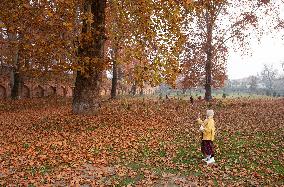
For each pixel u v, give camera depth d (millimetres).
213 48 37375
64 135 15930
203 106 30422
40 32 19812
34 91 46031
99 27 19984
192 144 14242
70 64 18859
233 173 10156
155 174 10070
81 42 18953
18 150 13125
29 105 33250
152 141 14750
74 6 18328
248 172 10234
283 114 24500
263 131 17281
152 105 30984
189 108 28812
